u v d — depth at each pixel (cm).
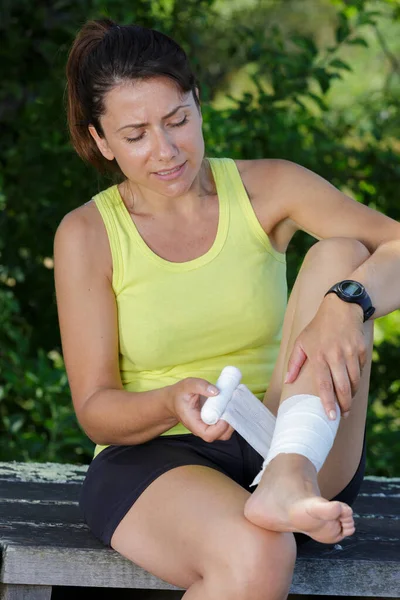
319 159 625
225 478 248
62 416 524
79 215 276
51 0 589
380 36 747
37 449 521
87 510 264
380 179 640
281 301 279
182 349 272
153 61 254
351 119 716
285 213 283
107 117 261
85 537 268
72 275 271
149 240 274
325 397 239
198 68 607
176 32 619
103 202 278
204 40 667
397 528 301
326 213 282
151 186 264
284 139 604
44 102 581
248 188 283
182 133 259
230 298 271
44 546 258
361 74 1053
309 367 245
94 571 258
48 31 590
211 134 582
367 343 257
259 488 227
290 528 221
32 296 611
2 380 567
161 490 247
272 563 224
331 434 236
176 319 269
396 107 697
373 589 265
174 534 238
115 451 268
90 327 270
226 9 941
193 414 238
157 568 246
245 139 592
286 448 230
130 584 258
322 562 264
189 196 275
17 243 598
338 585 264
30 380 532
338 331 247
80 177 584
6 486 326
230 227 275
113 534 252
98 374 268
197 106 264
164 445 265
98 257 272
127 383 279
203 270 271
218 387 238
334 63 611
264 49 621
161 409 248
